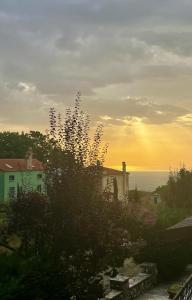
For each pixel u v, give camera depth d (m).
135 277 22.73
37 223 13.76
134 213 16.27
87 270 13.27
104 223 13.34
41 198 14.05
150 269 23.80
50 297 11.59
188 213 33.50
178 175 44.91
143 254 24.91
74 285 12.94
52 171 13.98
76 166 13.84
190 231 16.83
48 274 11.71
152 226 23.59
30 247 13.46
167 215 27.69
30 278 10.92
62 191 13.41
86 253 13.41
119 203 14.52
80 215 13.20
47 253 13.02
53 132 14.50
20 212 14.08
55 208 13.38
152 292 22.31
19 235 14.19
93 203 13.52
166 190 45.62
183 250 26.14
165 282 24.64
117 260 13.72
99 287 13.58
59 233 13.17
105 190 14.27
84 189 13.48
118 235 13.76
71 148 14.16
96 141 14.44
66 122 14.45
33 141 93.00
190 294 15.56
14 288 10.15
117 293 19.06
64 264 12.91
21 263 11.46
